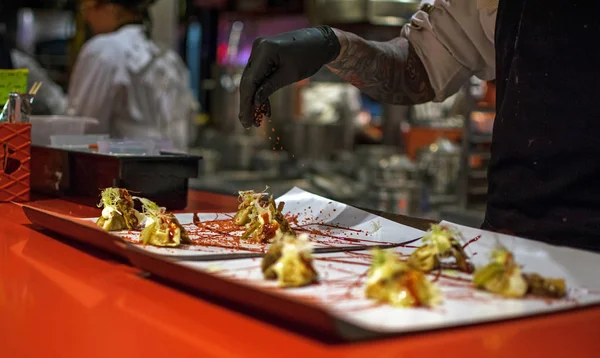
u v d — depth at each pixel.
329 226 1.79
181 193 2.20
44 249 1.52
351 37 1.90
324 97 5.70
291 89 5.73
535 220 1.62
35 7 6.97
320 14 4.26
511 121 1.68
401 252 1.48
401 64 2.08
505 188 1.69
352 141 5.64
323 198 1.95
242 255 1.36
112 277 1.27
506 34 1.76
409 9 4.08
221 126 6.02
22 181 2.26
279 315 0.97
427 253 1.27
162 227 1.50
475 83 3.89
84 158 2.20
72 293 1.16
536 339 0.92
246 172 5.44
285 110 5.74
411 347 0.88
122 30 4.04
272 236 1.57
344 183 4.43
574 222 1.56
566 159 1.58
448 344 0.89
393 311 0.98
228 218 1.91
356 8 4.04
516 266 1.11
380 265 1.06
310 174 4.64
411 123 5.02
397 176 4.05
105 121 3.93
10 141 2.23
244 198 1.83
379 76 2.03
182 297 1.13
